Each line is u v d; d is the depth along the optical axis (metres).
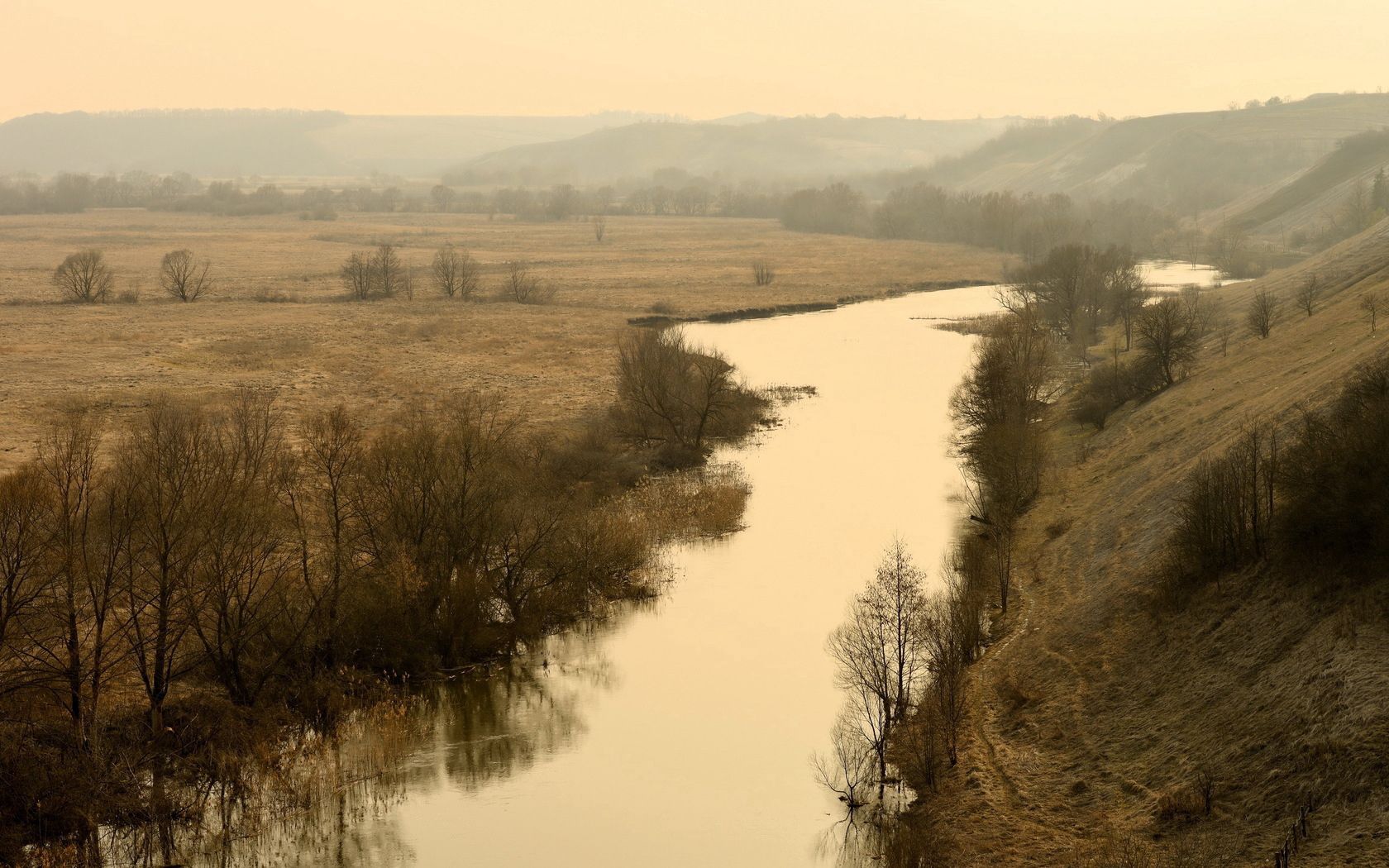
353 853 32.00
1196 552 40.84
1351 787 27.06
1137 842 28.66
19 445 68.75
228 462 45.16
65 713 34.62
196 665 37.28
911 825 32.22
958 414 79.50
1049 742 35.06
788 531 58.94
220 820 33.28
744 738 38.19
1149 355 78.88
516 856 31.81
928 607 43.25
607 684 42.16
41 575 34.41
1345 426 39.38
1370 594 33.06
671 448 72.38
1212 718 32.50
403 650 42.28
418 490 44.59
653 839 32.69
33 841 31.22
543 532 48.12
